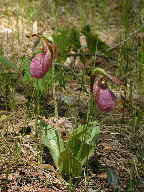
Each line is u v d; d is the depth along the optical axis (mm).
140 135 1078
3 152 975
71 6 1927
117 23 1780
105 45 1378
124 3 1812
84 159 937
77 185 915
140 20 1494
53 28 1628
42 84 1089
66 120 1112
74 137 922
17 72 1227
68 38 1310
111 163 983
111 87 1302
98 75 901
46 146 991
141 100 1247
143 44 1367
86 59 1397
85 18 1778
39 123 999
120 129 1082
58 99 1211
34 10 1725
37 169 942
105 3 1957
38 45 1427
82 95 1242
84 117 1130
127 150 1031
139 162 985
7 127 1044
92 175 941
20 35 1542
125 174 952
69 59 1441
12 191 876
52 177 927
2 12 1698
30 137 1034
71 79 1324
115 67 1420
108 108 880
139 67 1350
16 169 933
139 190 905
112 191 906
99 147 1031
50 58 915
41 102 1163
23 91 1228
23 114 1122
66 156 915
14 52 1403
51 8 1778
